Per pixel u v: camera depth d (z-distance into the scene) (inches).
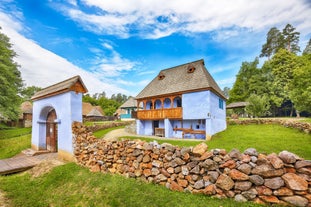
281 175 123.3
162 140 487.8
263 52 1615.4
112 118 1427.2
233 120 750.5
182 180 164.7
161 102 746.8
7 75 797.9
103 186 193.5
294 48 1384.1
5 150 505.4
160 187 174.4
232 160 143.4
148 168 196.1
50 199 196.7
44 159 366.3
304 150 259.8
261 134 439.8
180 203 140.3
